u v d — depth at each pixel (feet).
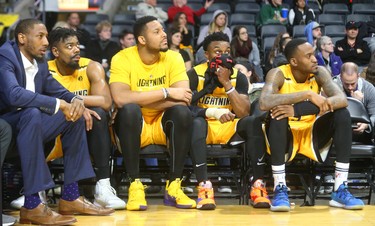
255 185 22.11
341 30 45.91
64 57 22.16
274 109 21.31
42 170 18.84
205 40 23.95
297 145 22.20
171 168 21.89
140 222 19.48
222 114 22.27
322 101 21.24
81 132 20.17
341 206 21.97
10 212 21.59
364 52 39.96
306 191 23.30
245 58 38.11
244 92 23.67
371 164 24.18
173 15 48.67
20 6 54.24
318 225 19.19
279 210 21.15
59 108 19.51
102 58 40.60
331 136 22.31
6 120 19.43
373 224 19.35
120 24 50.65
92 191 24.54
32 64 20.35
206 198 21.53
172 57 23.04
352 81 27.45
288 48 22.43
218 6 50.52
